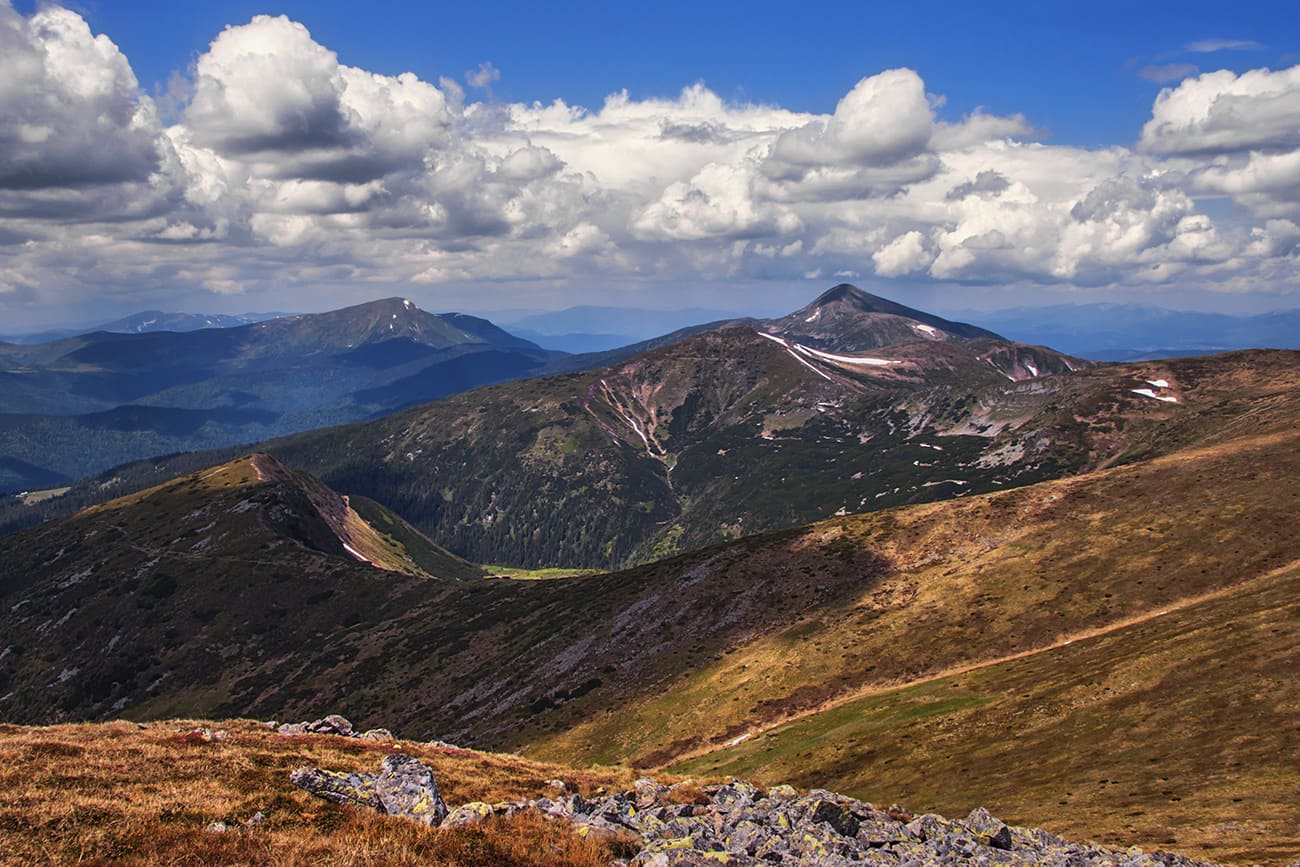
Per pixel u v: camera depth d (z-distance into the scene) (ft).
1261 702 203.72
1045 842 117.80
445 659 526.98
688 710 358.23
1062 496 456.86
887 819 125.08
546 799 115.55
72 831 86.69
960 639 344.28
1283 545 337.52
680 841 94.63
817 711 323.98
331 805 103.30
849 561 463.01
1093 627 324.19
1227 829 149.38
